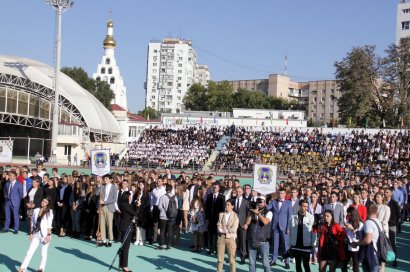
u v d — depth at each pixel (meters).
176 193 17.31
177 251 16.19
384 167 50.34
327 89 160.75
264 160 56.53
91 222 17.52
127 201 13.11
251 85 180.62
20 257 14.25
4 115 61.75
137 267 13.62
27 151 65.38
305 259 11.74
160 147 62.81
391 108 72.38
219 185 15.98
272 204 14.66
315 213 15.13
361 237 11.73
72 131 66.25
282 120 77.50
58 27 55.47
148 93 188.38
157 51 188.00
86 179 18.11
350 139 58.75
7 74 61.44
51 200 17.83
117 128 80.56
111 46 116.62
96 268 13.28
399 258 16.92
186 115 82.75
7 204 18.20
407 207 26.62
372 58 71.62
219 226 12.41
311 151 57.47
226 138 64.56
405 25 106.50
